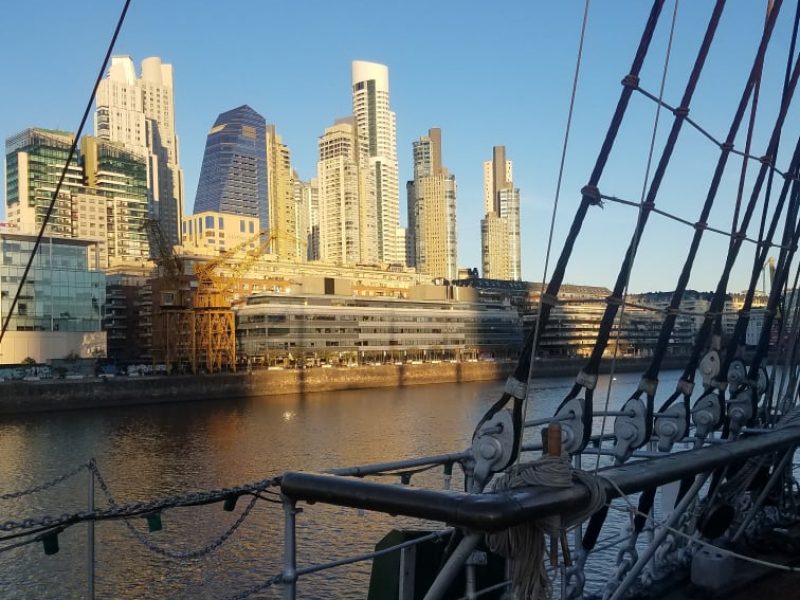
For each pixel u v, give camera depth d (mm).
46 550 5234
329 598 30250
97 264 144250
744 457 6785
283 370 156250
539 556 4484
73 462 68188
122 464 66812
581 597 7117
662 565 8438
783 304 10977
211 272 157125
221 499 5180
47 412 117438
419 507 4137
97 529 40938
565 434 6484
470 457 6922
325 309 174250
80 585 33062
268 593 31234
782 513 10234
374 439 81562
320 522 41062
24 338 129125
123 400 128125
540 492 4441
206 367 157875
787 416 9875
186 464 66625
